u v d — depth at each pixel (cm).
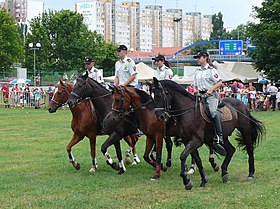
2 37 6431
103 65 7644
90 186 1070
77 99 1192
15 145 1791
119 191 1020
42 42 6288
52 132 2228
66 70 6322
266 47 4094
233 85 3616
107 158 1217
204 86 1078
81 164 1360
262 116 3064
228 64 4644
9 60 6462
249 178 1130
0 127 2462
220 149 1171
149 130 1140
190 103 1044
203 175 1065
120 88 1136
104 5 14662
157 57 1279
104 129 1204
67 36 6306
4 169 1300
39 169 1295
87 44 6391
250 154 1162
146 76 3425
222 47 7238
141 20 15938
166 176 1189
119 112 1137
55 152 1611
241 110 1159
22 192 1014
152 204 909
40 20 6456
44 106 3988
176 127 1063
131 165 1346
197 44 8894
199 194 989
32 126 2505
